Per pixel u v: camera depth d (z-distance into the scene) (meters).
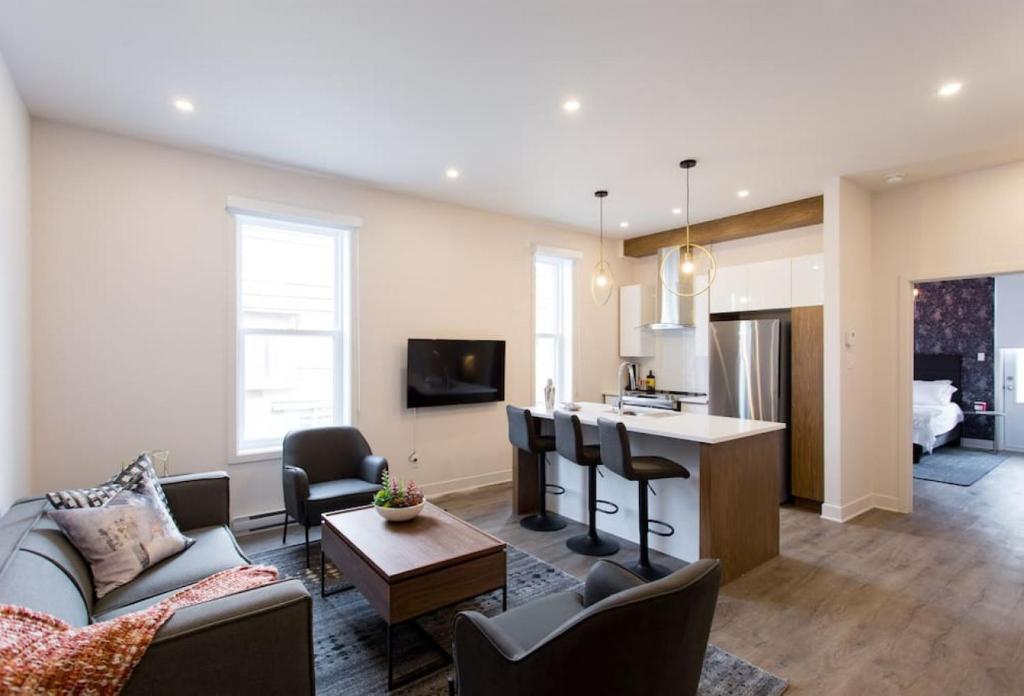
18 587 1.41
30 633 1.19
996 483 5.38
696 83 2.70
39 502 2.23
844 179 4.19
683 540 3.29
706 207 5.02
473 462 5.06
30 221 3.01
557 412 3.56
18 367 2.71
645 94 2.82
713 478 2.92
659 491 3.43
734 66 2.54
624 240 6.53
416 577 2.06
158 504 2.33
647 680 1.21
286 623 1.37
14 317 2.63
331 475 3.76
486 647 1.36
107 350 3.28
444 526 2.57
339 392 4.37
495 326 5.23
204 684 1.25
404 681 2.07
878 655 2.27
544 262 5.94
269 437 4.03
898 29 2.23
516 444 4.07
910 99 2.87
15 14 2.13
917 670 2.16
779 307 4.82
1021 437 7.14
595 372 6.20
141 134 3.32
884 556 3.38
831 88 2.75
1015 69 2.54
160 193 3.47
